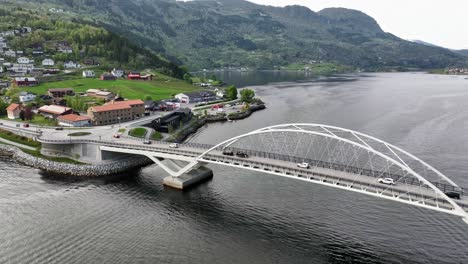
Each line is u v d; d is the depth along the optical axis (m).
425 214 65.38
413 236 58.25
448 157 96.25
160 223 63.16
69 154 97.38
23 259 52.03
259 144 111.25
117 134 103.94
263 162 69.56
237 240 57.62
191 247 55.53
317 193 75.19
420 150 102.88
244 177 84.75
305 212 67.00
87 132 110.94
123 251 54.19
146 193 76.44
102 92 178.88
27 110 134.38
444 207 50.25
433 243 56.16
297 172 63.53
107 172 88.56
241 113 164.75
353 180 59.34
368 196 73.38
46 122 129.62
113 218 64.81
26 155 99.00
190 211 67.81
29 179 84.75
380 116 152.88
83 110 151.75
